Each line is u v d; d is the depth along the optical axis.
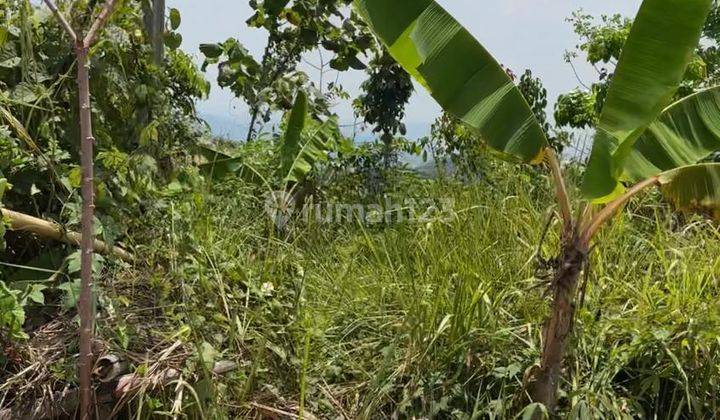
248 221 4.65
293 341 3.34
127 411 2.85
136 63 4.09
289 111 6.16
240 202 4.82
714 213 3.19
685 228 4.68
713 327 3.24
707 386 3.20
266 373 3.17
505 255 4.15
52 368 2.80
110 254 3.36
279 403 3.06
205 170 5.09
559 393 3.12
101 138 3.70
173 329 3.15
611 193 2.84
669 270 3.84
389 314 3.78
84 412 2.68
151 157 3.78
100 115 3.76
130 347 3.02
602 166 2.85
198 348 2.80
